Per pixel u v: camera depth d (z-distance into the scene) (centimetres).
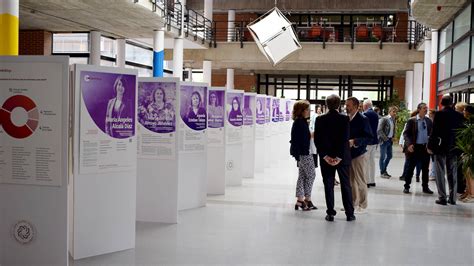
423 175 1166
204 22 2788
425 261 632
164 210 806
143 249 656
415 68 2728
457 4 1597
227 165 1201
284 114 1945
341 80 3803
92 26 1955
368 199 1071
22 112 561
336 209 951
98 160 620
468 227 822
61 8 1602
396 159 2045
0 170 572
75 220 609
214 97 1056
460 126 997
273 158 1764
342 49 2681
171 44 2567
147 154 805
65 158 555
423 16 1766
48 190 563
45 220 566
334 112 831
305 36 2797
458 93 1666
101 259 611
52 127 555
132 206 658
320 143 838
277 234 746
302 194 926
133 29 2014
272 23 1558
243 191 1126
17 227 574
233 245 681
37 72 553
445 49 1875
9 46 970
